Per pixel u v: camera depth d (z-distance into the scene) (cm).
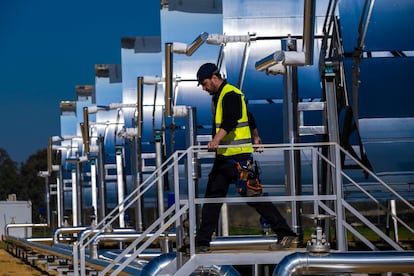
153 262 1458
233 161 1377
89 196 4438
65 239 3509
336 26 1816
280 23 2433
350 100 1783
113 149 4009
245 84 2409
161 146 2591
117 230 2606
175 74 2731
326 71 1616
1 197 9294
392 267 1234
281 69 1609
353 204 2030
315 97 2361
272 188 2473
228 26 2433
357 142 2131
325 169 1697
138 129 2494
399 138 1820
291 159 1572
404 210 1995
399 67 1814
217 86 1397
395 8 1811
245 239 1606
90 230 2247
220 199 1370
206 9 2900
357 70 1769
